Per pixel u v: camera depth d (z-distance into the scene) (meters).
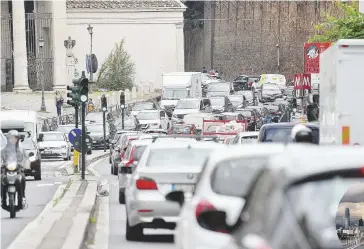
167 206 37.28
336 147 16.84
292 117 135.12
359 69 45.94
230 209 22.44
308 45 108.56
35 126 109.44
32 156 84.81
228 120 129.75
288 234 14.22
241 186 23.64
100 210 56.44
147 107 183.62
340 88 46.00
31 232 40.78
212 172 24.38
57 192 69.94
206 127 121.12
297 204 14.52
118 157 91.38
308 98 77.75
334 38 84.44
